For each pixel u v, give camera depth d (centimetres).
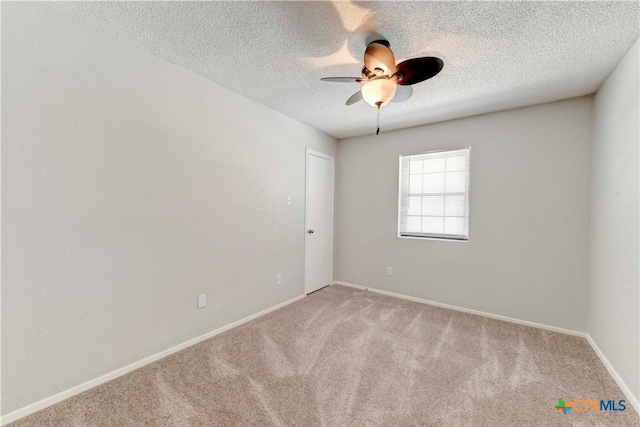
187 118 215
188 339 220
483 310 293
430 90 236
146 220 192
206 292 232
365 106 279
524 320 271
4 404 139
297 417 146
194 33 168
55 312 154
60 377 156
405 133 350
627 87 174
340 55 190
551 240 259
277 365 194
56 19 149
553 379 180
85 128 162
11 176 138
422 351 214
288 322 268
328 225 396
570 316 250
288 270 322
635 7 138
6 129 136
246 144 264
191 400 158
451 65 196
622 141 180
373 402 157
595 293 225
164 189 202
